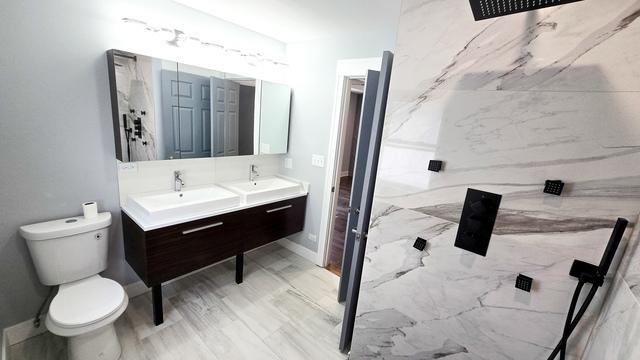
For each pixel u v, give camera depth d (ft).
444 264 4.06
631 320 2.36
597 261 3.01
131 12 5.92
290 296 7.58
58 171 5.51
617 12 2.62
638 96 2.62
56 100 5.28
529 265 3.40
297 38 8.60
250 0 6.09
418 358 4.55
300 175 9.51
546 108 3.07
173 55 6.72
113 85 5.65
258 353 5.70
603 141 2.83
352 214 6.63
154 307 6.05
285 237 9.85
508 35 3.18
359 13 6.22
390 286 4.66
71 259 5.36
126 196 6.52
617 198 2.84
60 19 5.09
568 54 2.89
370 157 4.76
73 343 4.74
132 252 6.24
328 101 8.34
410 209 4.27
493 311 3.73
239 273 7.85
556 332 3.32
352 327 5.78
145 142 6.26
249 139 8.53
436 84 3.77
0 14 4.55
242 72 8.13
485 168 3.55
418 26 3.80
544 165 3.17
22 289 5.44
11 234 5.18
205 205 6.54
